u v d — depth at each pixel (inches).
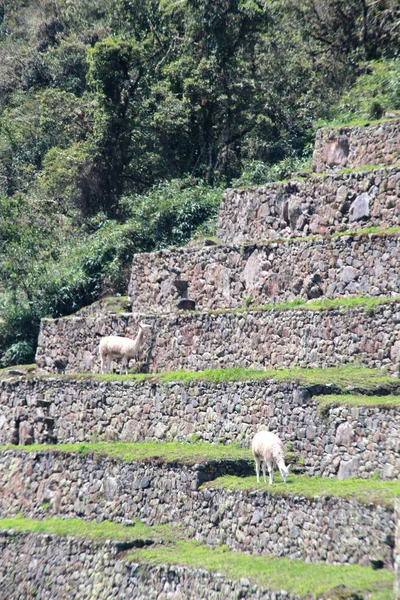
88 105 6269.7
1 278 5246.1
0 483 3737.7
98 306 4680.1
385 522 2444.6
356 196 3715.6
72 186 6063.0
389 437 2854.3
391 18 5462.6
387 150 3814.0
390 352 3216.0
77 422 3843.5
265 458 2888.8
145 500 3255.4
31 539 3380.9
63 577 3223.4
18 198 5816.9
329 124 4975.4
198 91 5979.3
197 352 3786.9
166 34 6289.4
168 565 2842.0
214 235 5029.5
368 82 5083.7
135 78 6245.1
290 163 5162.4
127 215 5718.5
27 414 3981.3
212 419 3430.1
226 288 3971.5
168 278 4220.0
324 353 3388.3
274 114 6023.6
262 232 4057.6
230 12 5802.2
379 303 3262.8
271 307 3639.3
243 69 6077.8
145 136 6146.7
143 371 3959.2
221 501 2970.0
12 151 7121.1
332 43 5757.9
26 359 4918.8
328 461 2997.0
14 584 3366.1
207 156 6151.6
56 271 5132.9
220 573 2672.2
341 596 2268.7
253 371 3435.0
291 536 2706.7
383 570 2418.8
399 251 3405.5
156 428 3599.9
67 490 3521.2
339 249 3575.3
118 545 3080.7
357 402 2970.0
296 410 3134.8
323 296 3604.8
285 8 5757.9
